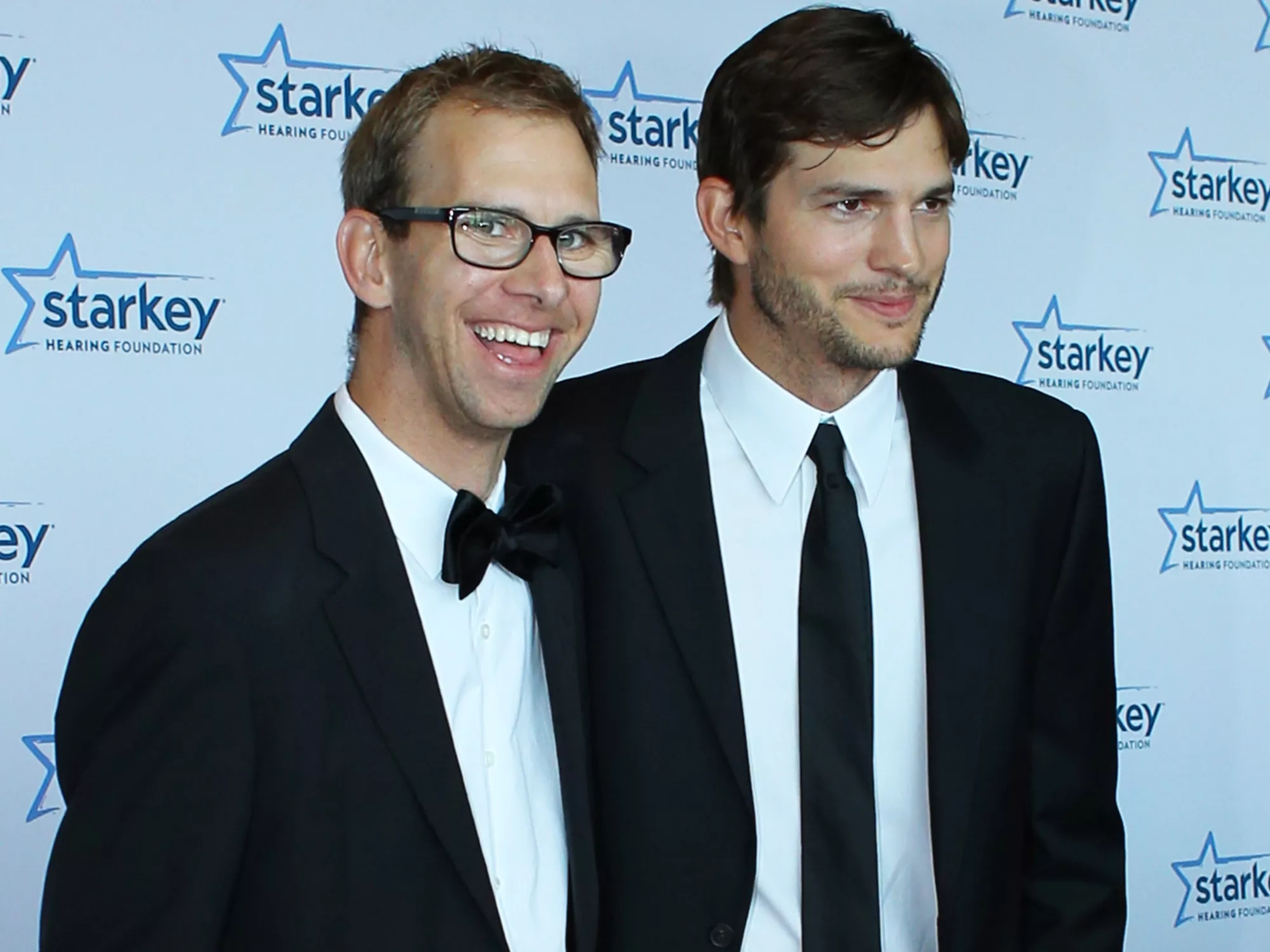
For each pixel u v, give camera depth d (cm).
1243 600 217
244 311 169
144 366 165
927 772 119
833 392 120
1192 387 216
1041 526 125
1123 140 211
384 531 99
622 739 115
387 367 101
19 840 161
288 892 90
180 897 84
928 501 121
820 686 115
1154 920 212
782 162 111
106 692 90
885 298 112
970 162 202
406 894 93
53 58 159
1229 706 216
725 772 113
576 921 104
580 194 99
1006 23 204
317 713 92
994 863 119
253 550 93
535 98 98
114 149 162
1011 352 206
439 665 101
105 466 163
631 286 188
